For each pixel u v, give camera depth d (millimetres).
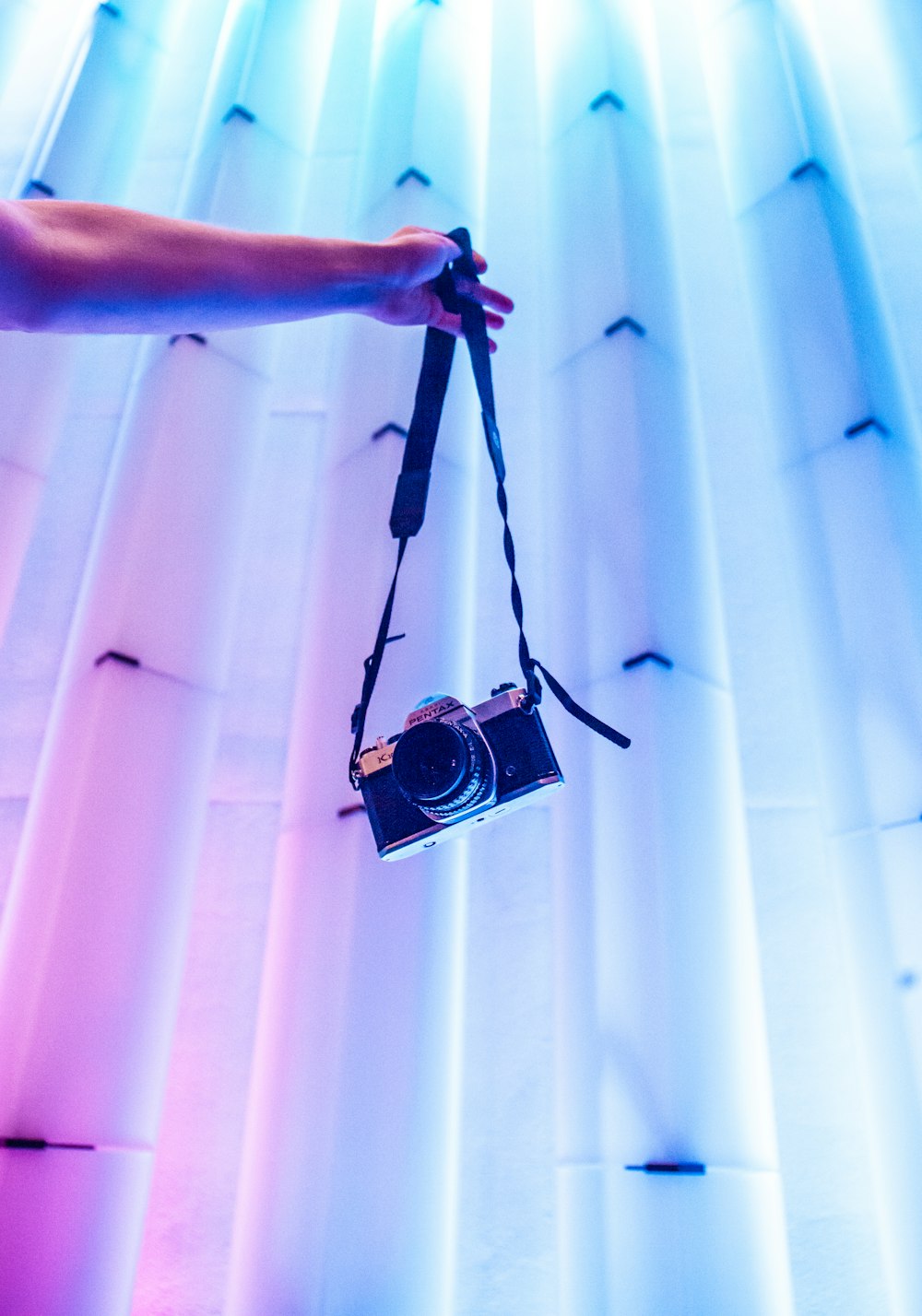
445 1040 998
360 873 1016
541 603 1199
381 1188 927
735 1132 934
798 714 1140
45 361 1241
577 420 1212
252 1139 978
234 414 1245
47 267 492
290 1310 903
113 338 1381
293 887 1044
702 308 1354
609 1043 960
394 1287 906
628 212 1300
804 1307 941
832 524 1132
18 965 988
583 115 1406
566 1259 935
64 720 1101
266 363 1298
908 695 1035
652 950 966
